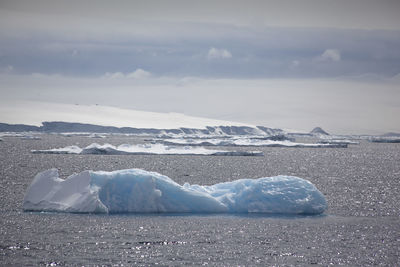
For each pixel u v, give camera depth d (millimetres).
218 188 133875
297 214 124562
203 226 109125
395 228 111312
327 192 179500
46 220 112312
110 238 98938
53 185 124688
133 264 84438
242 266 84250
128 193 122688
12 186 179000
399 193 177875
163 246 94312
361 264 86438
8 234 100625
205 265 84500
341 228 110562
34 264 83938
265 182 128625
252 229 107500
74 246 93375
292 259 88312
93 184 122188
